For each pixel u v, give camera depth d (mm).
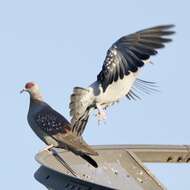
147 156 16344
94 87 14133
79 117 14359
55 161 15109
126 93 14070
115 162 15430
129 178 14586
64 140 15312
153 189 14188
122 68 13070
